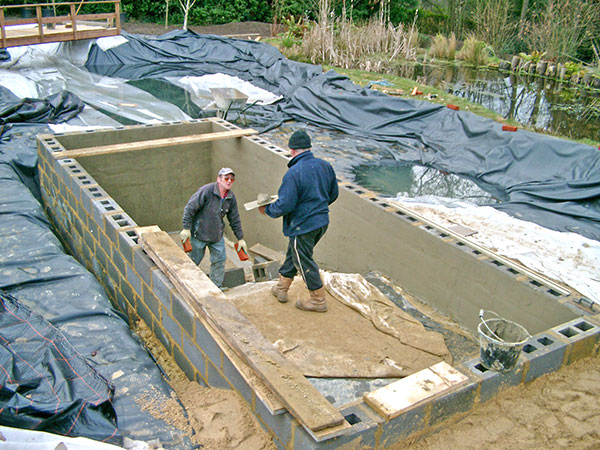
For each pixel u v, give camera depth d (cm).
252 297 491
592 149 950
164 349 467
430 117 1241
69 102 1191
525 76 1941
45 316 455
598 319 420
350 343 440
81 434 314
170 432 329
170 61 1806
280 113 1369
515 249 635
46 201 838
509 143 1045
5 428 286
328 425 277
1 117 1063
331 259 723
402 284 603
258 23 2689
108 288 601
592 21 1967
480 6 2344
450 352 459
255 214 917
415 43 2219
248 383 322
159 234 487
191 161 955
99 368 390
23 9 2009
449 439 319
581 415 342
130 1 2625
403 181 980
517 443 319
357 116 1301
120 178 894
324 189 437
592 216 806
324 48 1934
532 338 386
